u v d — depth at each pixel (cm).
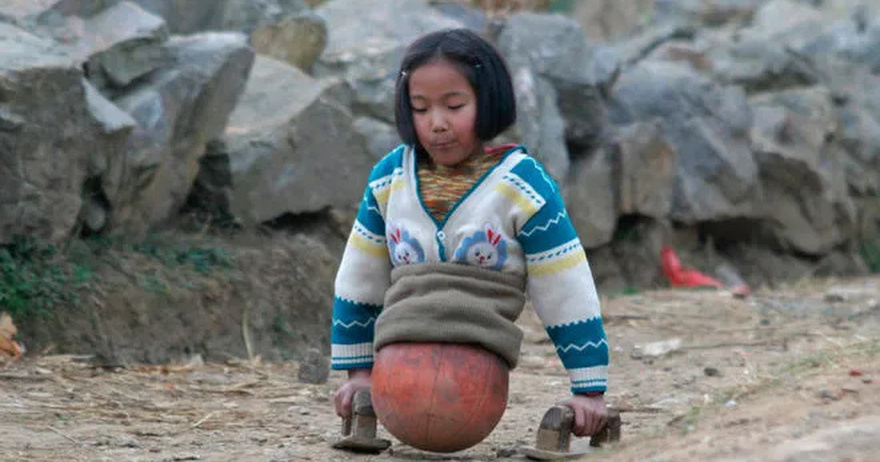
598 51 3084
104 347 1759
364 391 1120
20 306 1712
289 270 2081
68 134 1781
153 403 1472
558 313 1053
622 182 2936
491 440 1224
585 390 1060
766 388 1116
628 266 3008
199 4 2414
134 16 2022
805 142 3425
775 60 3744
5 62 1694
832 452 876
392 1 2766
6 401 1407
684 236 3228
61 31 1939
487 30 2766
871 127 3803
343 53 2583
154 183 1989
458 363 1020
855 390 1052
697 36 4184
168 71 2030
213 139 2120
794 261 3422
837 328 2200
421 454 1120
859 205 3706
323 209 2289
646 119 3175
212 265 1983
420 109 1040
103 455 1146
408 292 1040
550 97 2819
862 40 4256
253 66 2330
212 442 1230
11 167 1730
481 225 1034
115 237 1947
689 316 2392
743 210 3256
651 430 1118
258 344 1956
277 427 1327
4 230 1745
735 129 3250
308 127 2236
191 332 1872
